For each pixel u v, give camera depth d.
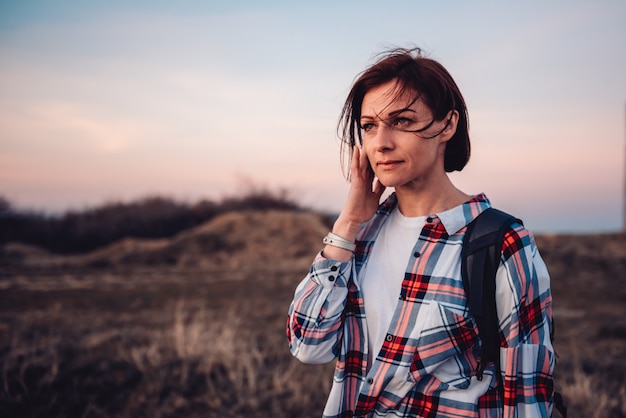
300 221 17.81
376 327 1.49
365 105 1.50
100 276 12.55
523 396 1.36
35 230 19.67
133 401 4.68
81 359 5.46
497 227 1.40
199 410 4.59
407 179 1.46
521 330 1.38
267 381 5.11
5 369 4.95
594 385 4.89
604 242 14.98
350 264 1.54
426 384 1.42
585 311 8.59
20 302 9.36
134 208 21.50
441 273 1.42
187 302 9.45
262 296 10.02
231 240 16.62
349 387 1.53
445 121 1.47
